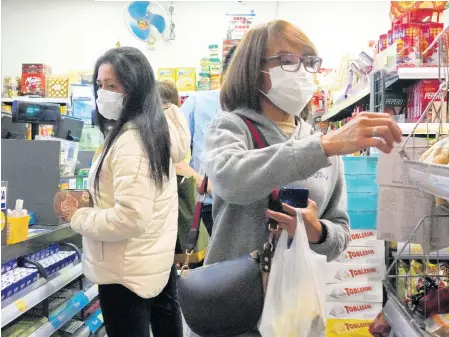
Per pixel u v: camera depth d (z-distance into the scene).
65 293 2.58
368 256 2.52
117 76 1.82
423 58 2.30
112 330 1.88
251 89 1.16
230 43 4.56
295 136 1.20
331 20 6.44
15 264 2.18
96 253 1.83
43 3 6.70
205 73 5.41
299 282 0.98
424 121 2.18
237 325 1.01
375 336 1.58
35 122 2.51
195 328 1.04
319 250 1.11
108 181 1.83
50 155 2.37
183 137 2.08
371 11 6.39
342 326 2.53
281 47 1.14
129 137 1.75
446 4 2.34
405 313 1.28
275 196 1.04
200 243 2.37
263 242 1.10
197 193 2.65
